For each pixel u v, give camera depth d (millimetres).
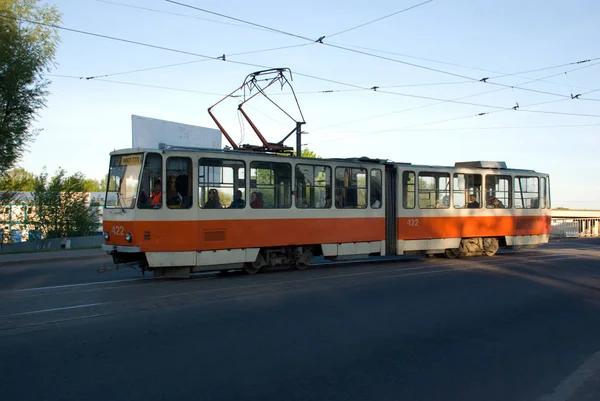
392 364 6164
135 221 11664
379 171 16062
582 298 10766
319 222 14531
